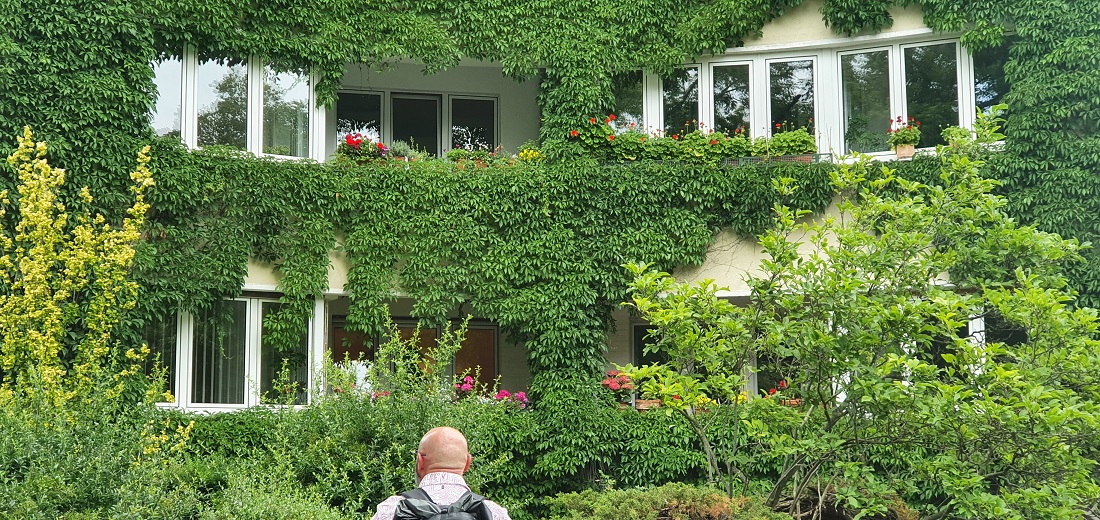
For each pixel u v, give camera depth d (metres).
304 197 17.70
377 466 14.69
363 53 18.58
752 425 11.63
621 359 20.25
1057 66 17.70
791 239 18.55
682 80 19.94
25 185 15.52
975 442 11.20
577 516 11.45
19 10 16.28
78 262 15.39
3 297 15.13
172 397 16.17
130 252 15.66
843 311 11.55
